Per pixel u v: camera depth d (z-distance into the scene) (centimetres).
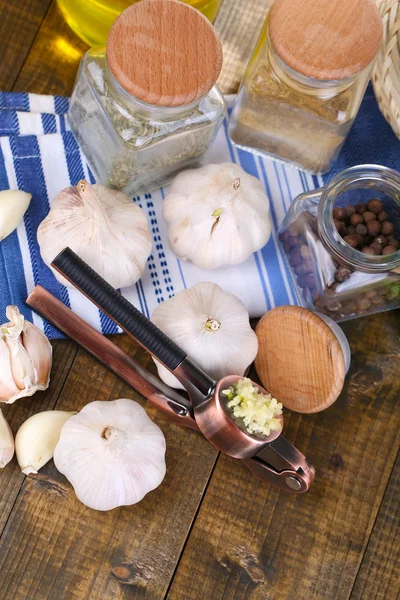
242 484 59
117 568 58
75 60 61
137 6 52
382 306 60
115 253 56
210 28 53
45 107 60
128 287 59
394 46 56
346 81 54
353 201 58
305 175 62
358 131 63
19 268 58
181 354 54
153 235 60
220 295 57
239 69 62
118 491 56
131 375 58
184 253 58
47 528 58
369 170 56
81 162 60
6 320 58
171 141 56
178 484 59
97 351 58
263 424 54
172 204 58
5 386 56
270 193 62
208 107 56
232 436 54
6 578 57
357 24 53
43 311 57
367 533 60
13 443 57
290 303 61
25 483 58
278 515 59
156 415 59
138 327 53
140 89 52
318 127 58
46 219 56
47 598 57
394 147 63
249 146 62
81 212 56
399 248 58
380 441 61
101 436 55
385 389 61
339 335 59
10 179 59
